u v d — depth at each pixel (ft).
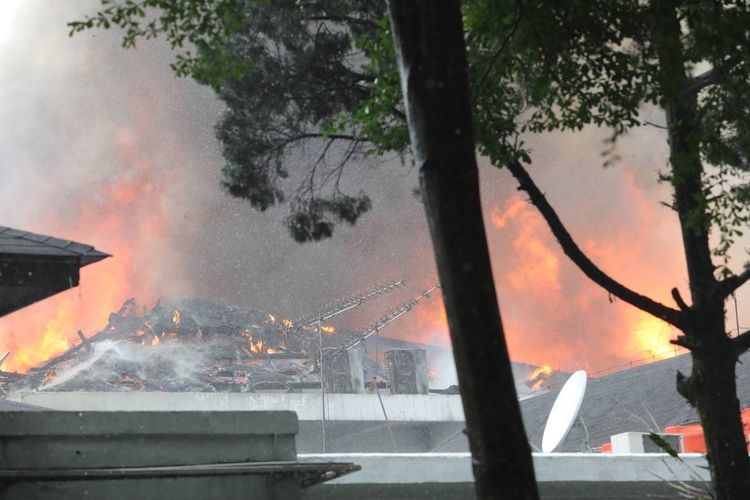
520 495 27.27
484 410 27.61
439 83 29.01
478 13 52.60
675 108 54.60
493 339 27.91
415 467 73.36
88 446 52.16
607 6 50.57
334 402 334.03
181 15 53.83
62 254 48.44
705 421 52.29
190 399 322.75
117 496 51.75
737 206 51.34
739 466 51.26
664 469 83.61
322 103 81.87
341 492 70.74
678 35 49.73
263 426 56.34
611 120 53.67
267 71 79.82
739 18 44.50
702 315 52.29
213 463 54.70
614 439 110.11
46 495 49.88
